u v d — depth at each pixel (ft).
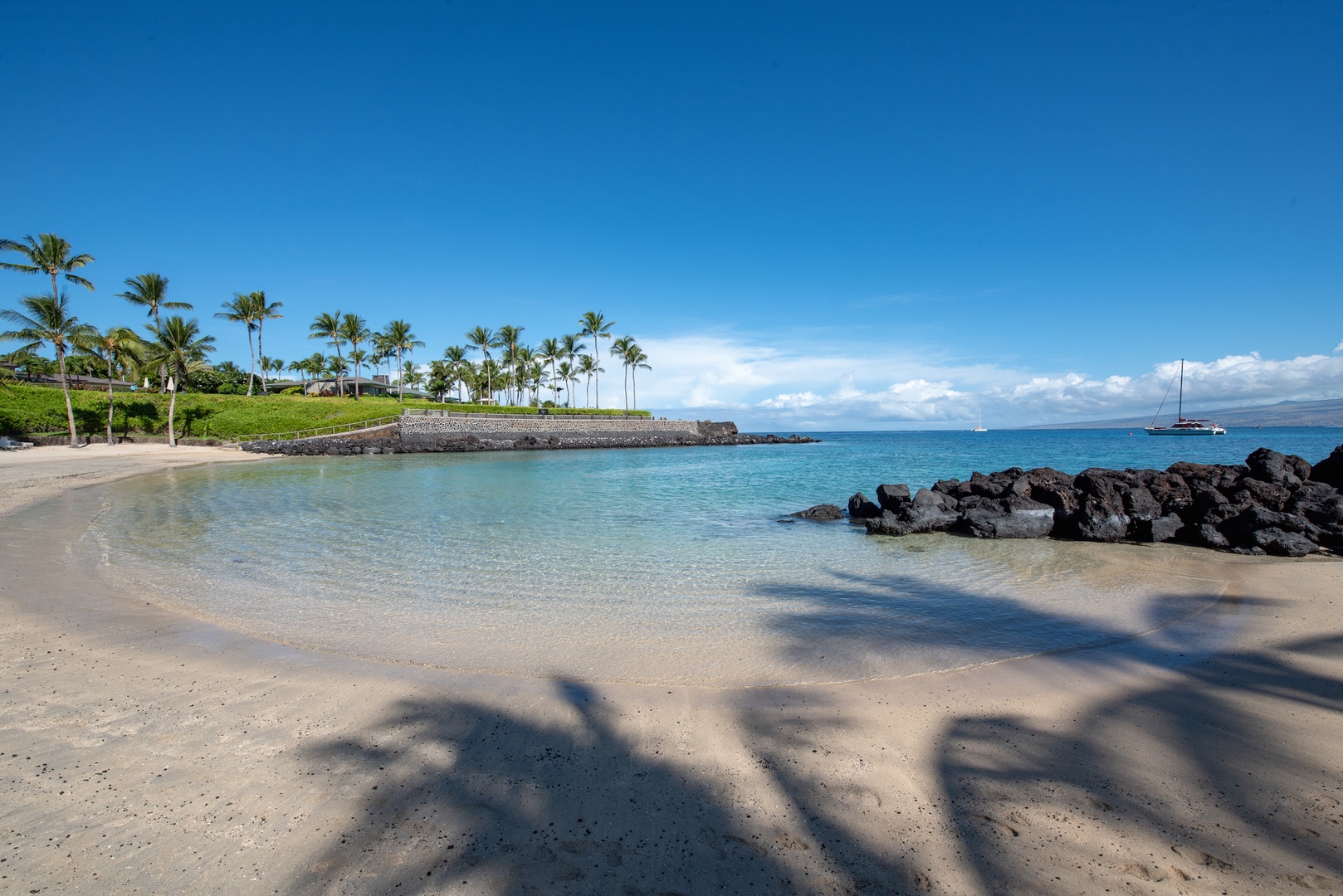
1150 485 54.54
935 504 55.01
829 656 23.41
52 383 192.03
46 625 25.39
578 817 12.69
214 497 77.25
